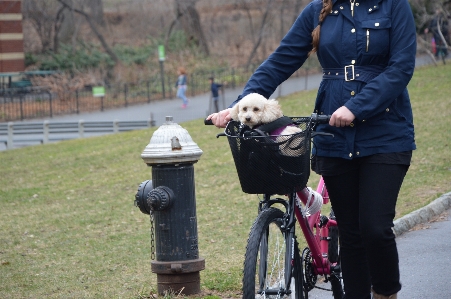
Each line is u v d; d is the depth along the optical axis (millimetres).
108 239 9156
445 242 7023
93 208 11805
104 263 7691
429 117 17094
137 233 9414
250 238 3623
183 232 5816
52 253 8539
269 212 3787
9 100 36969
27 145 25828
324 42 3934
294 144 3539
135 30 47938
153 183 5867
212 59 44031
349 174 4043
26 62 43781
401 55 3738
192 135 20312
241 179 3721
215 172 13828
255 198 10844
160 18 47969
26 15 44250
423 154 12469
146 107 33719
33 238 9641
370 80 3832
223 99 29500
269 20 44000
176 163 5781
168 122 5934
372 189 3791
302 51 4211
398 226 7520
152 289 6125
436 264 6227
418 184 9969
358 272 4254
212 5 47812
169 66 41594
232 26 49281
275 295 3768
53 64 41656
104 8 48281
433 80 24672
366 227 3775
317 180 11555
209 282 6078
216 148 17250
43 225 10609
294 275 4008
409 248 6898
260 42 43812
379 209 3760
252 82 4203
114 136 23391
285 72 4234
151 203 5727
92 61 41031
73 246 8883
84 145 21547
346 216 4168
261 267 3695
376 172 3812
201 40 45594
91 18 45531
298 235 7168
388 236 3771
